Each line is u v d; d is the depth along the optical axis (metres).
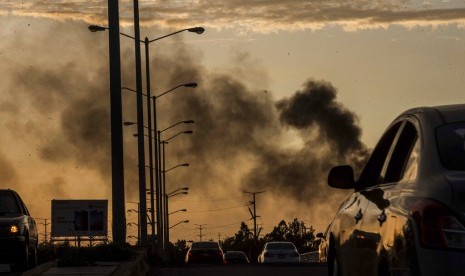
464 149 6.59
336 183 9.41
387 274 6.91
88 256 19.67
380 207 7.43
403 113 8.02
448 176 6.34
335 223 9.52
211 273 22.55
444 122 6.98
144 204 44.50
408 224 6.38
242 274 22.06
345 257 8.66
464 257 5.88
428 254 6.05
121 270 16.84
